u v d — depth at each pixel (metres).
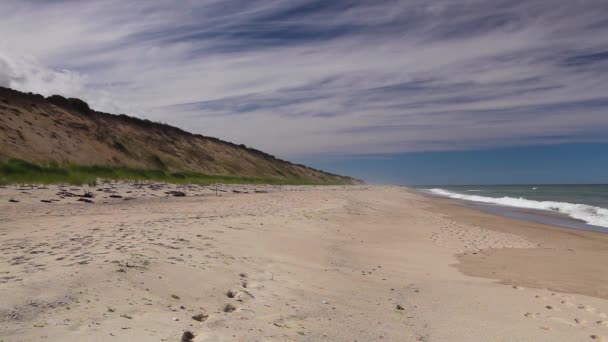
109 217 11.38
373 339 4.24
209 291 5.15
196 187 30.38
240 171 61.34
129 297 4.41
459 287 7.00
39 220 10.21
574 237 14.97
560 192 69.88
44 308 3.78
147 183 28.92
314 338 4.05
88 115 41.06
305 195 29.11
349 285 6.50
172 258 6.30
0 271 4.91
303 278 6.52
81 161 30.05
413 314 5.29
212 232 9.31
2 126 26.52
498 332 4.78
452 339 4.47
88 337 3.31
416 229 14.96
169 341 3.46
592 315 5.63
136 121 49.97
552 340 4.59
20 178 20.59
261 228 10.82
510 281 7.89
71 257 5.83
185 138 58.12
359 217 16.69
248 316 4.45
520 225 18.58
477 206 32.19
